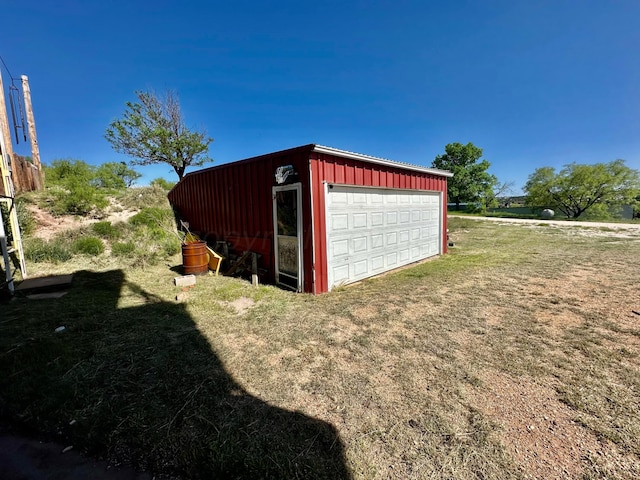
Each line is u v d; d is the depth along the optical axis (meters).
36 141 9.95
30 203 8.35
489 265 6.95
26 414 1.99
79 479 1.51
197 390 2.26
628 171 23.09
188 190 9.72
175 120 13.70
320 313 4.04
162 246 8.17
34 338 3.15
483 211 29.45
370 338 3.21
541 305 4.14
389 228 6.75
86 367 2.59
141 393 2.22
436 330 3.39
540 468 1.52
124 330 3.42
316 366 2.63
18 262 6.11
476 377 2.41
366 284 5.66
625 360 2.64
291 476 1.48
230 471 1.52
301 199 5.05
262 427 1.85
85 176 13.09
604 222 18.52
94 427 1.86
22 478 1.52
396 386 2.31
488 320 3.66
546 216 24.86
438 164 31.75
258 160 6.01
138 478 1.52
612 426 1.83
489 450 1.65
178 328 3.50
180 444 1.71
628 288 4.82
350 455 1.62
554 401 2.09
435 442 1.72
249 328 3.51
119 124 12.62
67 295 4.72
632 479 1.45
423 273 6.36
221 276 6.39
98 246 7.27
